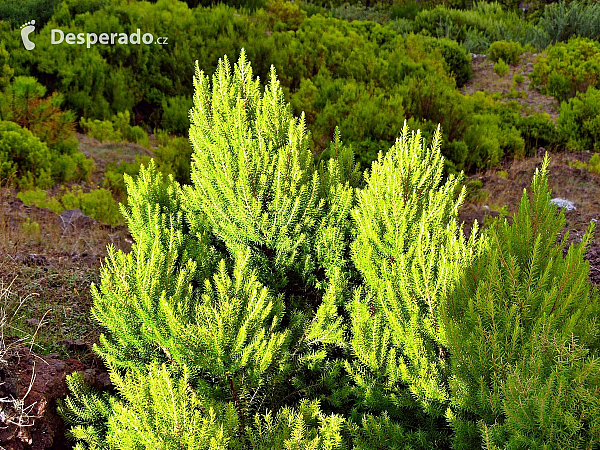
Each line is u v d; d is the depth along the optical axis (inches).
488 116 396.8
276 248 118.6
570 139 378.6
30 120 313.6
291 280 123.4
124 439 79.4
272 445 82.7
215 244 128.2
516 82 503.8
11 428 94.9
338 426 82.3
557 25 602.2
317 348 111.9
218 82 121.6
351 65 479.5
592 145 378.9
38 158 284.7
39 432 99.6
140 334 101.4
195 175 123.9
